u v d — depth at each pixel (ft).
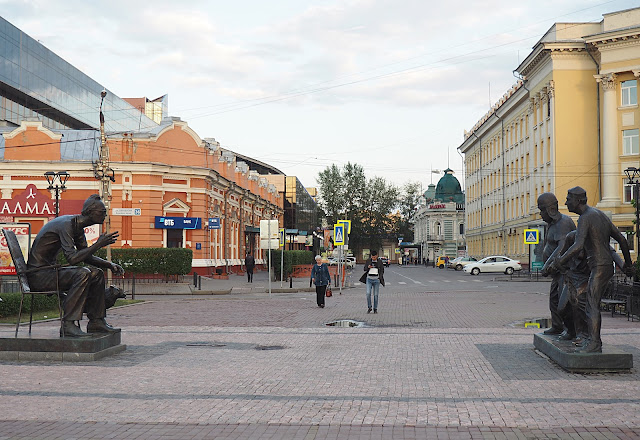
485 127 248.93
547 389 25.67
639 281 58.08
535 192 183.32
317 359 33.78
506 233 216.74
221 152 172.35
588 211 29.96
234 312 66.03
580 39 163.32
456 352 35.86
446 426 20.40
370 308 64.69
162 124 138.51
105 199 94.32
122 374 29.45
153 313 64.85
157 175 133.28
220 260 155.74
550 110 167.43
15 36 198.49
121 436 19.53
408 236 407.23
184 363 32.53
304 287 111.34
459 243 361.10
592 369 28.99
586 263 31.22
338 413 22.13
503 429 20.01
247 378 28.48
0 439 19.22
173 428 20.39
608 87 156.76
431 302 78.64
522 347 37.47
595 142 162.30
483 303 76.33
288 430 20.07
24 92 202.80
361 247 373.81
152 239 132.67
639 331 45.19
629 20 155.94
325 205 350.64
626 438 18.93
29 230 67.82
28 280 34.83
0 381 27.89
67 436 19.54
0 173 130.21
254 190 206.08
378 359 33.65
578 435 19.29
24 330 45.75
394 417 21.54
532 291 102.06
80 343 33.22
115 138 133.08
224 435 19.54
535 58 172.04
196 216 138.72
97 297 35.70
